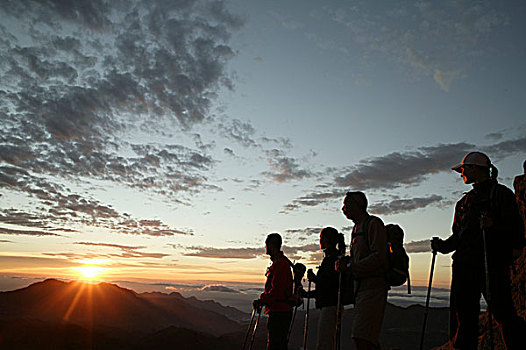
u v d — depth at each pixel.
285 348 6.23
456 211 4.88
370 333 4.51
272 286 6.42
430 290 4.71
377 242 4.62
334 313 6.09
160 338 149.00
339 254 6.34
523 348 3.92
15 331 132.62
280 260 6.52
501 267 4.15
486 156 4.66
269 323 6.36
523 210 8.26
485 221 4.18
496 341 6.56
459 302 4.43
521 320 4.02
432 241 4.92
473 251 4.37
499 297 4.07
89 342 135.62
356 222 5.15
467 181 4.71
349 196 5.20
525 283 7.27
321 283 6.27
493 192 4.41
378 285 4.62
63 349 125.81
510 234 4.15
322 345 6.02
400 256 4.68
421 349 4.53
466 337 4.29
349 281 5.55
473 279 4.34
